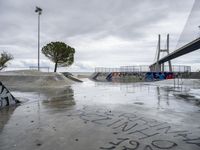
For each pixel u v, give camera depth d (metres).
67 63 44.38
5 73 32.31
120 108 9.21
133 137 5.07
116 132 5.50
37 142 4.73
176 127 5.96
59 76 31.72
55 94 15.66
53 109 9.12
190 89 20.17
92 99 12.51
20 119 7.16
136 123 6.46
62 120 6.93
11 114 8.07
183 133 5.38
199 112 8.20
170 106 9.70
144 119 6.98
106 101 11.55
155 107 9.43
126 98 12.92
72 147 4.39
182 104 10.34
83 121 6.78
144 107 9.45
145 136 5.14
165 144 4.57
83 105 10.16
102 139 4.92
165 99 12.34
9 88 21.45
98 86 25.61
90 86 25.67
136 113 8.03
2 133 5.46
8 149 4.31
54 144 4.58
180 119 6.97
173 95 14.61
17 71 34.03
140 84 29.98
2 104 10.03
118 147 4.40
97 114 7.90
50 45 42.47
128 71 56.75
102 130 5.70
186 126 6.07
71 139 4.92
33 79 26.88
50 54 42.56
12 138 5.03
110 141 4.77
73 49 44.78
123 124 6.34
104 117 7.35
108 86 25.61
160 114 7.82
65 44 43.41
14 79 26.91
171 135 5.21
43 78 27.48
